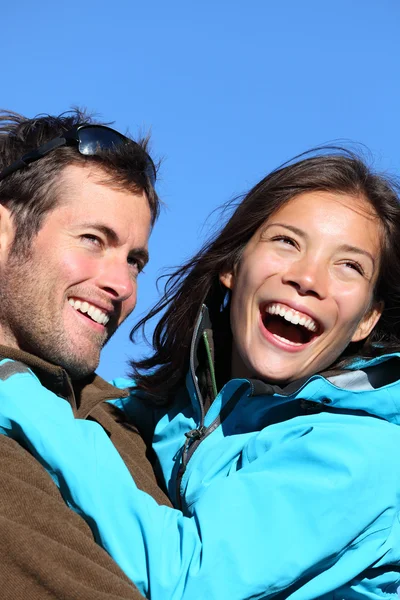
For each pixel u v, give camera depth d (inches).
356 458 110.3
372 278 127.2
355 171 128.0
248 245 130.3
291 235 124.9
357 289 124.5
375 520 111.3
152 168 131.5
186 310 138.2
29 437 105.6
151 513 106.3
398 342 134.0
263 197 130.1
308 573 107.4
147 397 140.4
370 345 133.3
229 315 137.2
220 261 134.9
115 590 93.4
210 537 103.4
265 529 105.0
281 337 127.3
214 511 106.2
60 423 106.9
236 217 133.5
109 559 97.7
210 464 119.4
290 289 122.6
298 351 124.0
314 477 109.2
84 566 93.3
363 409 120.7
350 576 110.0
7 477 98.1
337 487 107.3
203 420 125.0
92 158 124.6
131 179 125.7
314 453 110.3
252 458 117.4
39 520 96.3
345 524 106.7
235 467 119.3
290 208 127.0
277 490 107.2
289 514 105.7
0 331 122.3
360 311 125.6
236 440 121.2
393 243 127.6
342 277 124.2
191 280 138.7
